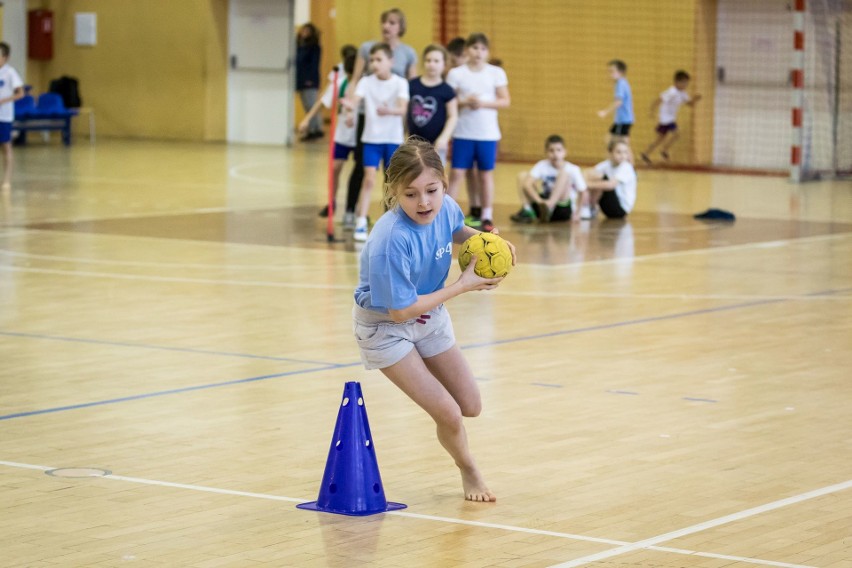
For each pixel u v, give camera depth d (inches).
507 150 1800.0
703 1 1648.6
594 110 1743.4
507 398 483.8
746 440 425.7
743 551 313.9
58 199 1168.8
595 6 1720.0
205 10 1924.2
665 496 362.3
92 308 666.2
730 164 1684.3
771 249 927.7
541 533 328.5
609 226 1065.5
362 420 351.6
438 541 321.7
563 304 695.1
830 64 1555.1
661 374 527.5
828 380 518.6
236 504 352.8
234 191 1284.4
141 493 361.7
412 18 1841.8
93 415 452.8
